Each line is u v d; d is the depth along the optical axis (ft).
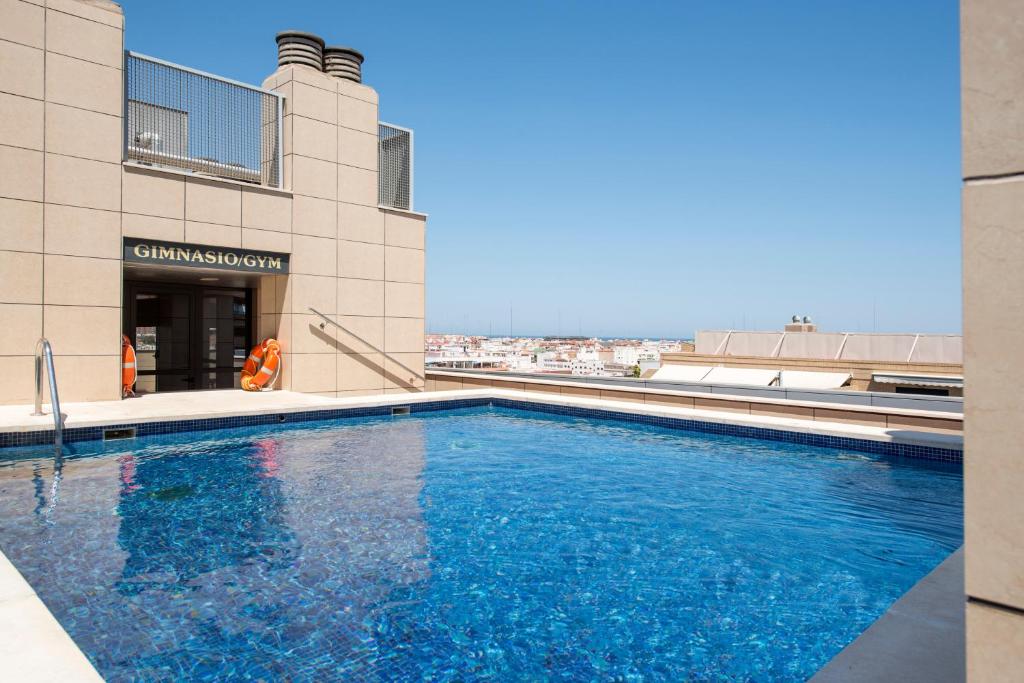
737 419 26.99
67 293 27.35
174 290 37.14
